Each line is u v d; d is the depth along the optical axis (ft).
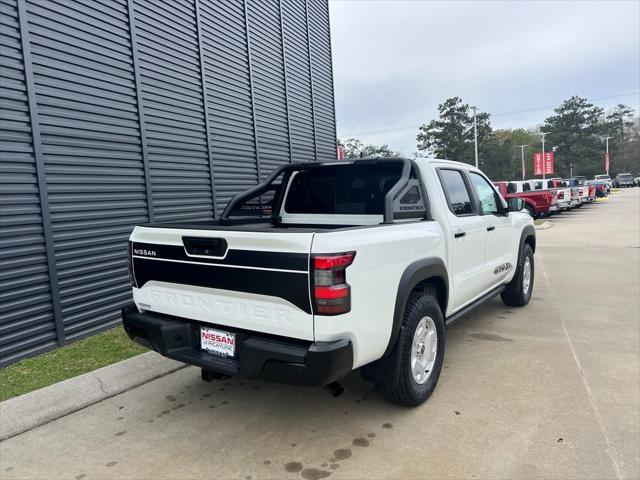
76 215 16.33
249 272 8.91
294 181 15.15
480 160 205.67
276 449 9.53
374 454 9.23
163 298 10.66
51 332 15.58
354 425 10.42
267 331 8.94
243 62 25.81
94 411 11.45
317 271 8.18
